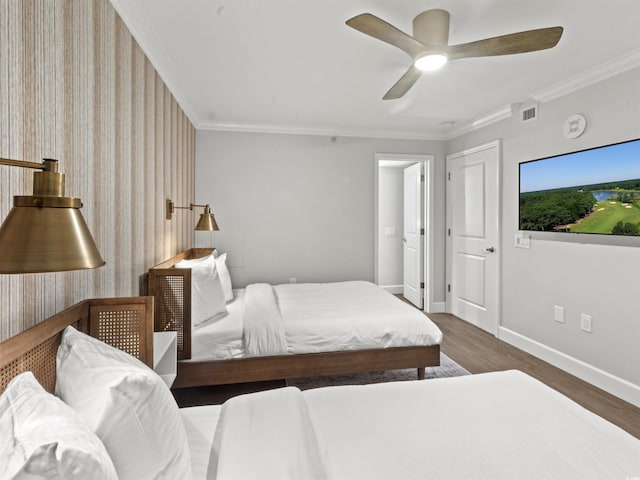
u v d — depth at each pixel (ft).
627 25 6.56
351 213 13.99
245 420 3.91
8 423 2.29
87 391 2.81
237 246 13.24
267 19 6.35
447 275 14.93
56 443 1.83
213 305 8.05
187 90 9.72
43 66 3.74
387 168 19.02
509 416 4.10
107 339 4.73
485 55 6.12
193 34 6.86
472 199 13.21
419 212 15.57
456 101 10.70
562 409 4.25
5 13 3.15
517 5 5.96
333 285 12.16
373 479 3.11
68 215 2.30
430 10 6.05
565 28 6.64
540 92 9.78
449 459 3.37
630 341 7.77
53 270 2.14
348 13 6.17
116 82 5.73
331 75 8.78
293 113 11.82
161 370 5.59
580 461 3.32
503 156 11.59
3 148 3.15
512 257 11.27
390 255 19.17
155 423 2.84
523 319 10.86
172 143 9.37
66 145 4.21
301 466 3.17
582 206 8.70
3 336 3.16
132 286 6.45
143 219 7.05
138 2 5.83
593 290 8.59
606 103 8.23
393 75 8.79
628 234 7.66
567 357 9.29
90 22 4.82
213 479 3.25
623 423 6.97
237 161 13.11
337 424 3.98
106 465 2.19
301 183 13.58
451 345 11.27
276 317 8.03
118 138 5.80
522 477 3.12
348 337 7.91
